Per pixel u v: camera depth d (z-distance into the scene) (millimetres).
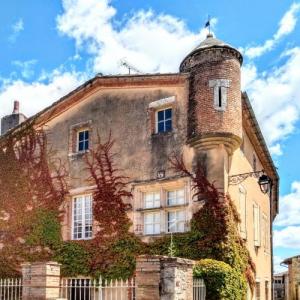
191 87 16344
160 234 15898
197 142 15625
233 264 14336
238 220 15727
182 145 16250
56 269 12203
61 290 16016
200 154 15719
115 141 17984
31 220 19031
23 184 19734
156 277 10070
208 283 12406
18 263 18766
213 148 15555
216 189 15148
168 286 9883
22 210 19406
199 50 16266
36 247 18562
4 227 19656
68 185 18688
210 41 16578
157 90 17500
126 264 16125
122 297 15898
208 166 15461
